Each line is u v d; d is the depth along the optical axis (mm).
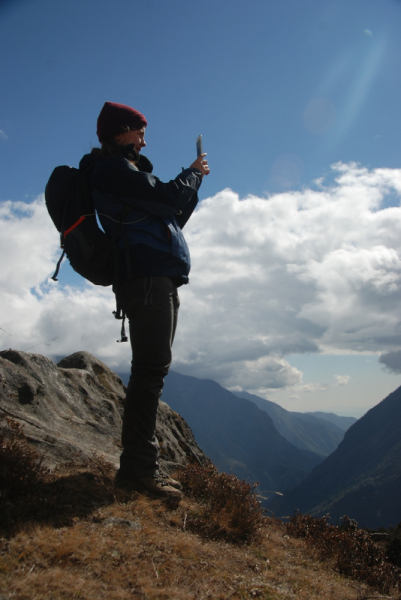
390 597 2551
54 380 5145
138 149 3150
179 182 2867
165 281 2928
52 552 1965
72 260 2900
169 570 2115
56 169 2996
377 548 3600
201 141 3330
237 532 3031
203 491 3725
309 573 2801
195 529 2840
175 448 6184
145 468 3035
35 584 1679
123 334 2902
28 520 2217
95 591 1746
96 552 2059
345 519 4164
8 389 4277
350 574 3115
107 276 3008
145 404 2986
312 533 3859
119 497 2842
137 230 2836
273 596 2158
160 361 2959
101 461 3467
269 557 2910
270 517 4340
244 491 3436
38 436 3711
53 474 2996
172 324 3025
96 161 2871
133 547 2240
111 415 5410
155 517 2758
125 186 2703
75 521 2363
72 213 2814
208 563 2340
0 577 1665
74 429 4559
